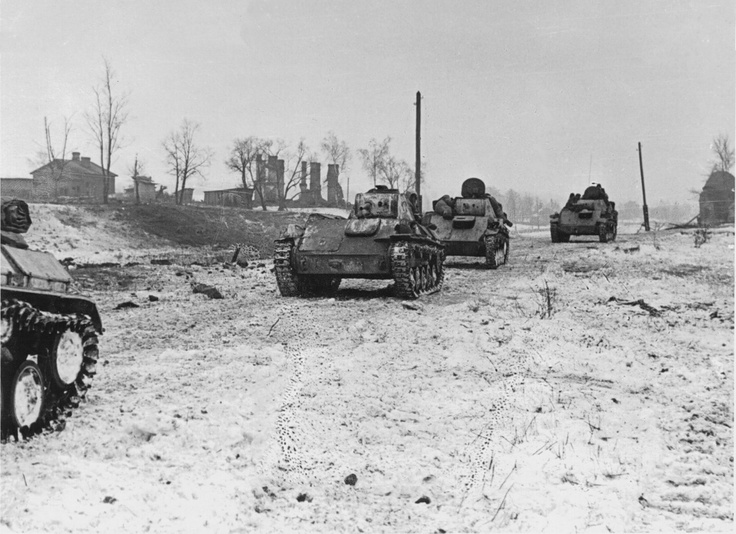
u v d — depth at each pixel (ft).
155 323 36.01
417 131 99.76
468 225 72.95
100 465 16.20
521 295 47.62
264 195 195.00
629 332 33.76
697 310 40.83
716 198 144.36
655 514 14.79
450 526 13.82
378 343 30.35
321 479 15.90
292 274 46.55
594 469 16.83
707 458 17.72
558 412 21.01
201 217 139.74
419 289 48.01
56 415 19.33
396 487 15.58
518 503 14.87
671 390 23.88
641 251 82.23
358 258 45.29
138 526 13.34
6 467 15.79
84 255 93.56
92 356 21.61
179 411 19.97
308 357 26.32
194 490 14.94
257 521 13.82
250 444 17.67
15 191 149.48
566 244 104.88
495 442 18.29
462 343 30.58
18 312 16.75
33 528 12.98
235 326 34.47
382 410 20.63
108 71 77.30
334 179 197.57
